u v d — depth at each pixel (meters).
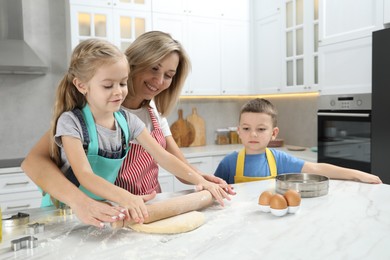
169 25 3.30
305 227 0.90
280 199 0.99
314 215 1.00
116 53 1.07
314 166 1.54
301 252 0.75
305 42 3.07
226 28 3.59
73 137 1.08
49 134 1.21
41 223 0.96
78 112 1.15
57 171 1.06
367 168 2.41
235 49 3.65
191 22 3.40
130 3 3.12
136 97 1.55
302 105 3.64
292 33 3.22
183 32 3.37
